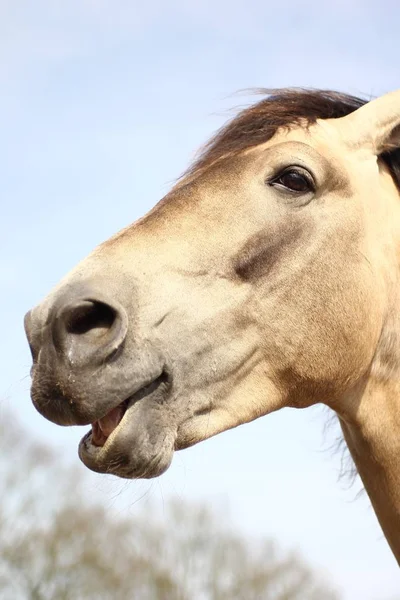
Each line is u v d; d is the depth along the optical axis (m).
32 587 24.23
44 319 3.39
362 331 4.03
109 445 3.43
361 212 4.09
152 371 3.55
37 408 3.43
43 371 3.37
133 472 3.50
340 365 4.00
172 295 3.68
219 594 24.45
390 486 4.19
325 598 24.58
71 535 24.62
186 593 24.53
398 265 4.23
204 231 3.83
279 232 3.91
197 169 4.14
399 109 4.28
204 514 25.44
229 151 4.12
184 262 3.76
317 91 4.56
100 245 3.74
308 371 3.96
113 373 3.44
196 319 3.72
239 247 3.85
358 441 4.25
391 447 4.17
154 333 3.60
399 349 4.18
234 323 3.81
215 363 3.76
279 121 4.22
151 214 3.89
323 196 4.02
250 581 24.42
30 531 24.48
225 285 3.81
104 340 3.41
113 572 24.67
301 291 3.91
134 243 3.73
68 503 24.89
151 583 24.73
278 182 3.97
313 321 3.93
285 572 24.72
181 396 3.69
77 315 3.40
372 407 4.18
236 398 3.86
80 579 24.53
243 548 25.08
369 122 4.29
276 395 3.98
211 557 24.88
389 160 4.38
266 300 3.87
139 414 3.54
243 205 3.90
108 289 3.51
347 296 3.98
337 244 3.99
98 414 3.39
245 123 4.25
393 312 4.20
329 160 4.05
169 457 3.60
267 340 3.88
